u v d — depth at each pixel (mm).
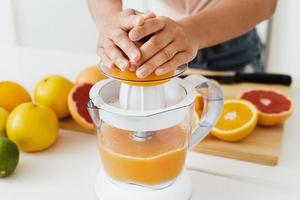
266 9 841
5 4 1741
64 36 1788
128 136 581
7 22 1765
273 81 921
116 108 542
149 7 1093
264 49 1521
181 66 595
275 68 1604
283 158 710
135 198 593
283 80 918
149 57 550
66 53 1119
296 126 798
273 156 687
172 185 607
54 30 1782
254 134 745
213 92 623
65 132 778
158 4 1074
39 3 1739
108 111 539
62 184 644
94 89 580
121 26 593
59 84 781
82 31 1762
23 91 796
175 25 599
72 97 766
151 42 556
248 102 758
